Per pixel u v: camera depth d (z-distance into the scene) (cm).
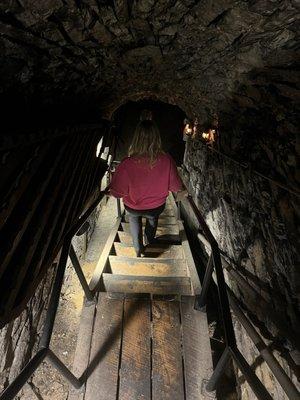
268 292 287
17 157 165
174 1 220
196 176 729
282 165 280
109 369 210
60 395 313
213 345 423
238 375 347
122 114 1312
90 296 252
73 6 191
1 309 141
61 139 267
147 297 264
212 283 528
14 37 187
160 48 324
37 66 232
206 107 558
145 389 202
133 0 214
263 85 299
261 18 214
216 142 546
